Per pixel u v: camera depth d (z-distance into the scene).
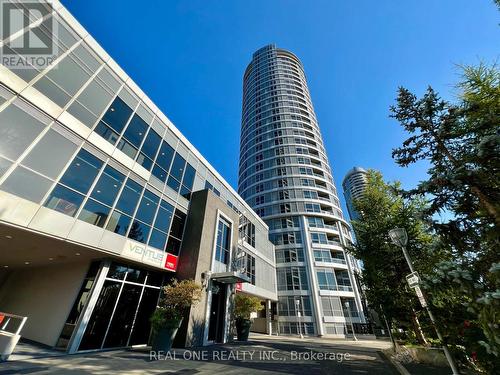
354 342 22.83
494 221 4.87
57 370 6.17
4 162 7.29
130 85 13.28
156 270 13.26
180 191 16.23
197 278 13.63
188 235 15.33
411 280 5.48
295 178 48.22
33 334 10.28
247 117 69.19
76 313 9.64
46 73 9.05
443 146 6.00
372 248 13.09
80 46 10.72
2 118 7.45
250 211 29.61
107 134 11.29
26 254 11.20
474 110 5.55
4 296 13.10
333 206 46.44
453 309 4.64
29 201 7.72
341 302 35.12
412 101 6.70
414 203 12.38
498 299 2.93
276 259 39.06
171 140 16.27
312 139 56.38
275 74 73.00
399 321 11.73
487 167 4.70
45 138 8.59
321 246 39.72
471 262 4.95
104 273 10.47
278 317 33.50
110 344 10.05
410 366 7.76
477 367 4.89
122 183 11.65
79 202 9.37
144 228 12.47
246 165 57.88
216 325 15.12
